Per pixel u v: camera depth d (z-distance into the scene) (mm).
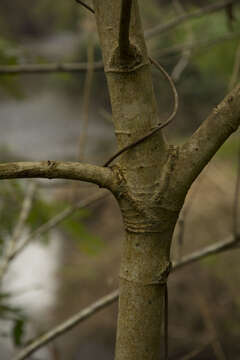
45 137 26984
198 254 2502
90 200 2785
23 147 25453
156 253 1341
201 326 8250
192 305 8531
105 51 1315
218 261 8352
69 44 43969
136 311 1340
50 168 1188
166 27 4066
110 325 9938
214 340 3131
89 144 24438
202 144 1303
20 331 2838
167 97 16469
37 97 33625
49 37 50406
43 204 3264
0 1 50281
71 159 23141
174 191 1315
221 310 8039
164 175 1313
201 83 16375
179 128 16797
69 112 30766
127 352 1350
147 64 1317
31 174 1167
